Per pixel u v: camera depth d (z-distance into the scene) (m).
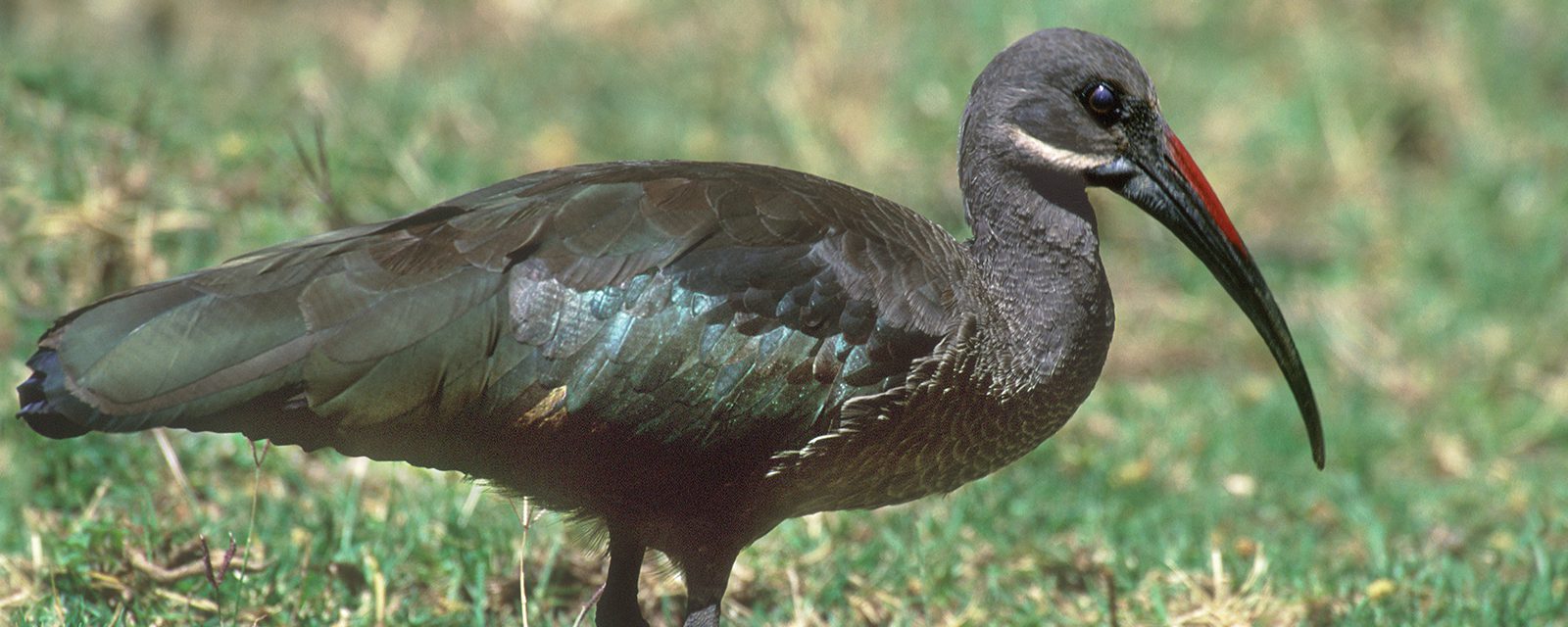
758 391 8.82
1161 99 18.67
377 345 8.42
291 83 17.19
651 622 10.86
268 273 8.52
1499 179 18.20
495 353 8.56
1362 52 19.98
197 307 8.38
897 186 16.56
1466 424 14.66
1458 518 13.02
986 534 11.85
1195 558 11.77
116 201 13.36
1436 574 11.52
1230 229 9.97
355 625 10.16
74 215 13.02
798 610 10.70
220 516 11.19
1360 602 11.12
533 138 16.78
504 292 8.60
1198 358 15.45
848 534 11.79
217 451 11.70
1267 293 10.14
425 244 8.66
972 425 9.38
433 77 18.02
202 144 14.80
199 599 10.31
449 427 8.67
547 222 8.75
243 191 14.11
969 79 18.03
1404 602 11.20
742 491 9.09
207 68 17.69
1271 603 11.09
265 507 11.33
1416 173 18.84
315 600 10.34
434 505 11.41
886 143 17.09
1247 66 19.62
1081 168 9.60
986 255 9.63
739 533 9.25
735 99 17.88
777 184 9.23
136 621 10.07
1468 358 15.65
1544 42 20.39
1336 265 17.00
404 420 8.56
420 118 16.67
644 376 8.67
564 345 8.62
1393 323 15.99
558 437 8.77
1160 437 13.76
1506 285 16.58
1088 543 11.99
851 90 17.56
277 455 11.75
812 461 9.06
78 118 14.62
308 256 8.61
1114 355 15.30
